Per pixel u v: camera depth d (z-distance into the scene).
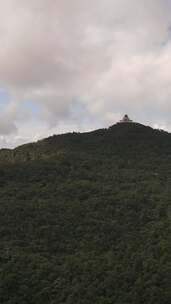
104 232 143.00
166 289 116.88
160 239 137.25
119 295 115.88
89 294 116.38
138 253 130.88
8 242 136.12
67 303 114.56
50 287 119.69
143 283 118.75
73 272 124.25
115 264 126.31
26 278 122.38
